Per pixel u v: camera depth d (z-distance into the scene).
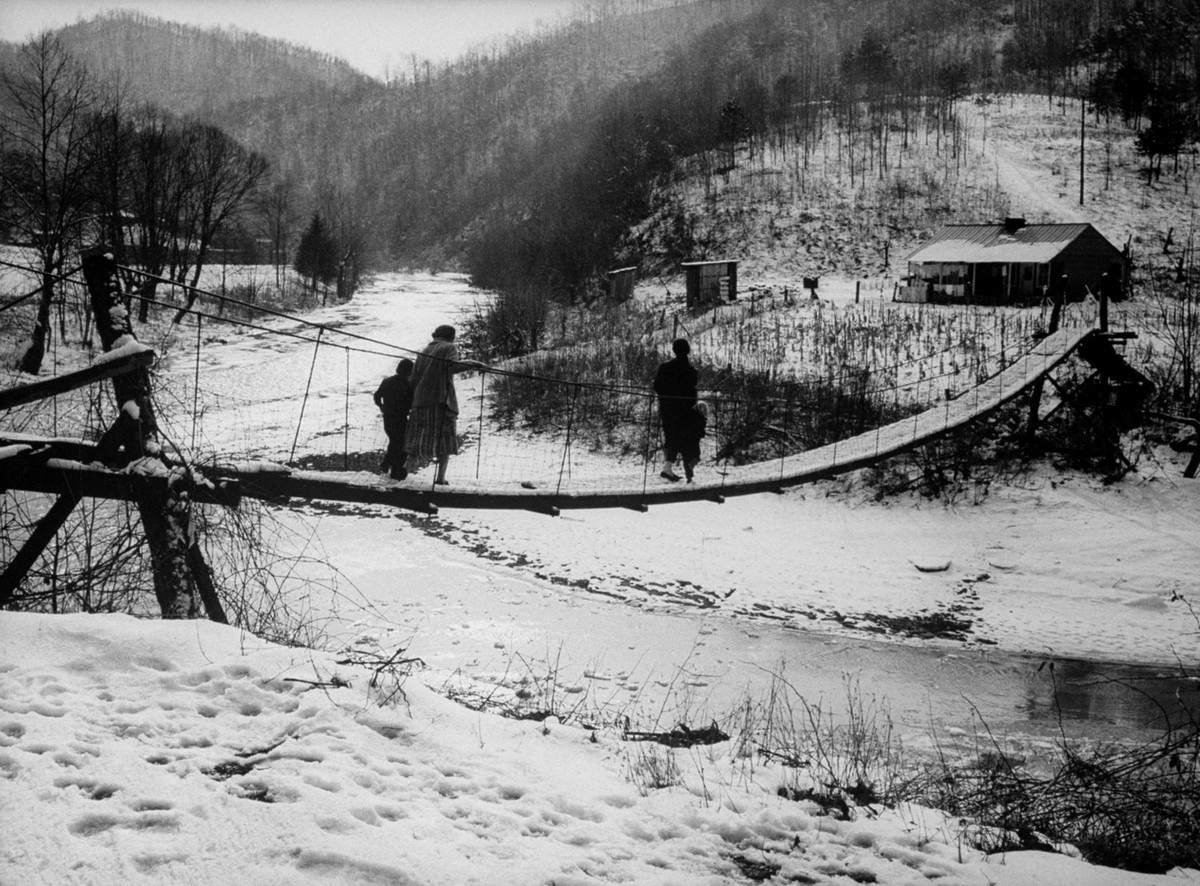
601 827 4.06
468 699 7.43
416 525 16.03
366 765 4.28
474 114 187.88
